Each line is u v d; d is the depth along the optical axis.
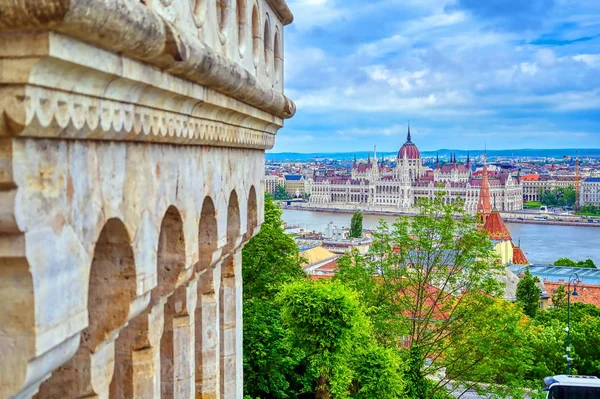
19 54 5.66
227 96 11.58
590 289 110.69
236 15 13.84
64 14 5.56
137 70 7.40
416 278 48.00
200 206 11.54
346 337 37.38
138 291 8.63
